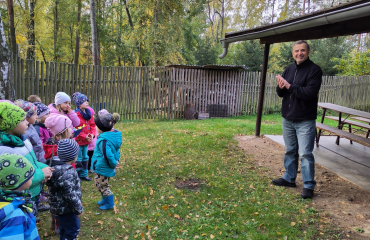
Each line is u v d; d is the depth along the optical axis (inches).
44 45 1024.2
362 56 666.8
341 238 120.3
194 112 488.4
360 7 139.6
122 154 239.6
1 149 83.1
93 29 597.0
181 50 967.6
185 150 251.4
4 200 72.3
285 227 128.8
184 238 119.6
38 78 361.7
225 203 152.9
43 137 145.6
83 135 175.2
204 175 193.0
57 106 166.2
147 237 120.7
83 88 402.3
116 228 127.3
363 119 276.7
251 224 131.0
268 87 557.6
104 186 141.1
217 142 276.5
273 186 177.6
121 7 1011.9
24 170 73.0
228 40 271.3
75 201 97.7
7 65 219.9
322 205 151.3
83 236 120.1
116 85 433.1
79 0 895.1
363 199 158.4
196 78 501.7
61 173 96.3
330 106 279.9
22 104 117.6
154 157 231.0
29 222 77.2
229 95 529.3
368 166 213.3
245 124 397.7
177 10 784.3
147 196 159.6
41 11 847.7
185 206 148.6
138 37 798.5
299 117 161.8
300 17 188.1
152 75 465.4
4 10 808.9
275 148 263.4
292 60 926.4
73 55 1157.1
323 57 838.5
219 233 123.1
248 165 217.0
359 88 603.2
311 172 160.9
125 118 450.0
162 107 480.7
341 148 264.7
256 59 928.3
